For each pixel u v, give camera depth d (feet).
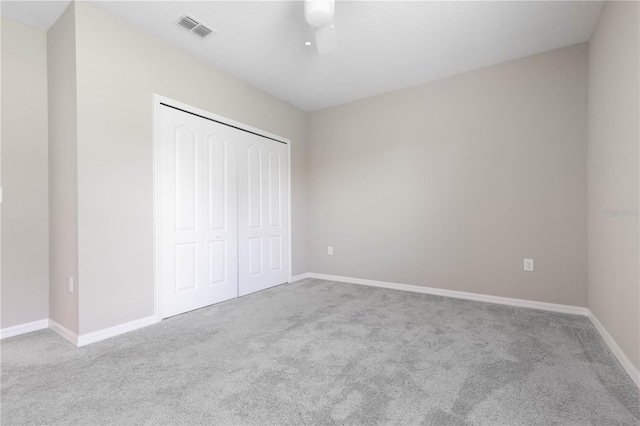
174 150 8.89
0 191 7.50
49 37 8.05
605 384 5.08
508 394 4.83
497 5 7.16
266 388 5.05
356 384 5.16
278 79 11.10
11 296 7.59
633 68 5.31
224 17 7.63
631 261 5.38
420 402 4.64
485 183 10.20
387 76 10.87
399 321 8.27
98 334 7.13
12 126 7.66
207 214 9.83
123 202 7.67
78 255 6.88
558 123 9.06
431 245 11.25
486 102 10.19
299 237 13.93
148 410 4.49
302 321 8.32
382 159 12.39
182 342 6.97
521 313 8.85
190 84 9.34
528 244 9.47
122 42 7.72
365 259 12.82
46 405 4.63
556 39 8.57
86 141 7.03
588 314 8.47
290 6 7.23
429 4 7.12
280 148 12.97
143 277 8.05
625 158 5.68
